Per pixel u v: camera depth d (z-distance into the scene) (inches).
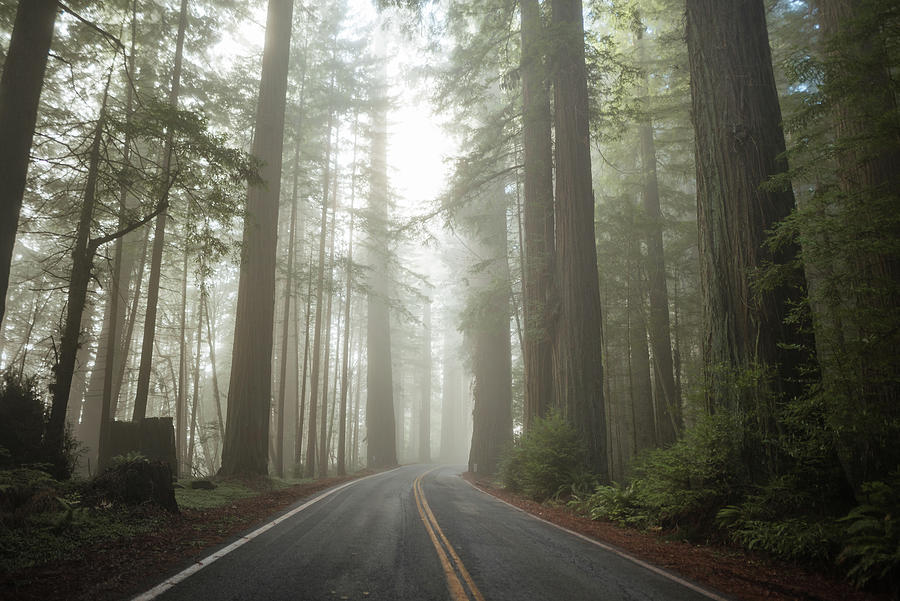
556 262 620.4
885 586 210.4
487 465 1039.0
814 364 297.0
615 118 666.2
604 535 333.1
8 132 324.2
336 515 365.1
